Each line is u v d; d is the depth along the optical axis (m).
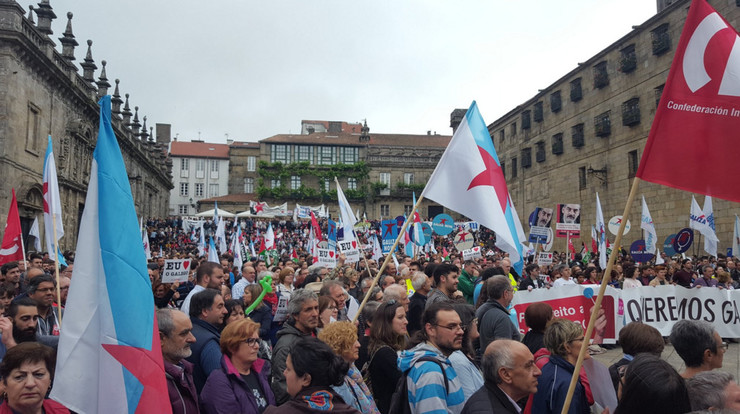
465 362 4.35
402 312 4.89
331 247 16.83
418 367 3.89
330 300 5.79
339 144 77.25
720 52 3.76
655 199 33.59
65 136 28.66
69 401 3.03
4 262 9.30
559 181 45.47
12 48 22.47
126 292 3.19
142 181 48.75
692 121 3.75
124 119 44.59
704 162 3.68
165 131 80.25
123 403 3.05
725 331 9.70
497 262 16.39
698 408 2.82
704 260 18.67
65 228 28.61
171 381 3.92
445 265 6.88
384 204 76.25
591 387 4.00
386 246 18.16
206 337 4.83
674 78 3.83
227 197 75.38
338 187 13.56
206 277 6.93
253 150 79.50
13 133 22.59
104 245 3.22
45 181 8.33
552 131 46.78
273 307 8.43
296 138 78.25
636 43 36.16
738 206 27.00
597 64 40.19
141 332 3.17
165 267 8.74
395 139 80.38
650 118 34.59
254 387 4.41
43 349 3.25
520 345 3.51
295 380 3.24
